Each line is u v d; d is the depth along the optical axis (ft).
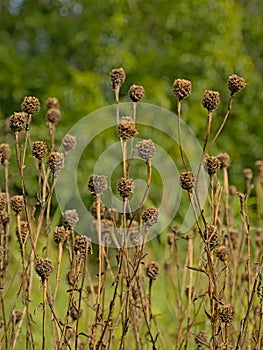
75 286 10.54
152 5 45.37
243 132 42.70
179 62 42.65
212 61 42.14
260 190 21.38
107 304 16.97
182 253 20.31
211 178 10.53
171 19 44.34
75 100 39.27
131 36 43.70
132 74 41.98
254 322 12.76
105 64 43.50
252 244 18.44
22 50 47.29
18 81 41.73
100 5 45.16
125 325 10.70
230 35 44.01
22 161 10.84
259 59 49.62
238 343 10.61
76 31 45.62
